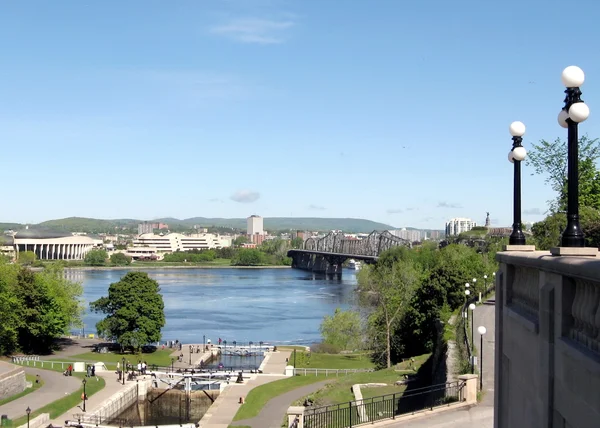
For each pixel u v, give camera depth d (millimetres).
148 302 102312
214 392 79312
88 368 82688
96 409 64688
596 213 55438
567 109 13406
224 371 84188
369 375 62344
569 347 11516
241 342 121125
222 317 154750
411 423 29844
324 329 102688
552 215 68500
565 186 60406
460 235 190125
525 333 16109
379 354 87125
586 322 11234
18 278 95750
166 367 90562
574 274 10961
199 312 163875
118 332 101750
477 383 35312
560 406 12281
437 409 31625
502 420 19672
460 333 52344
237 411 61344
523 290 17391
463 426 28922
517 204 20297
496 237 143750
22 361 86875
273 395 67125
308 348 103188
